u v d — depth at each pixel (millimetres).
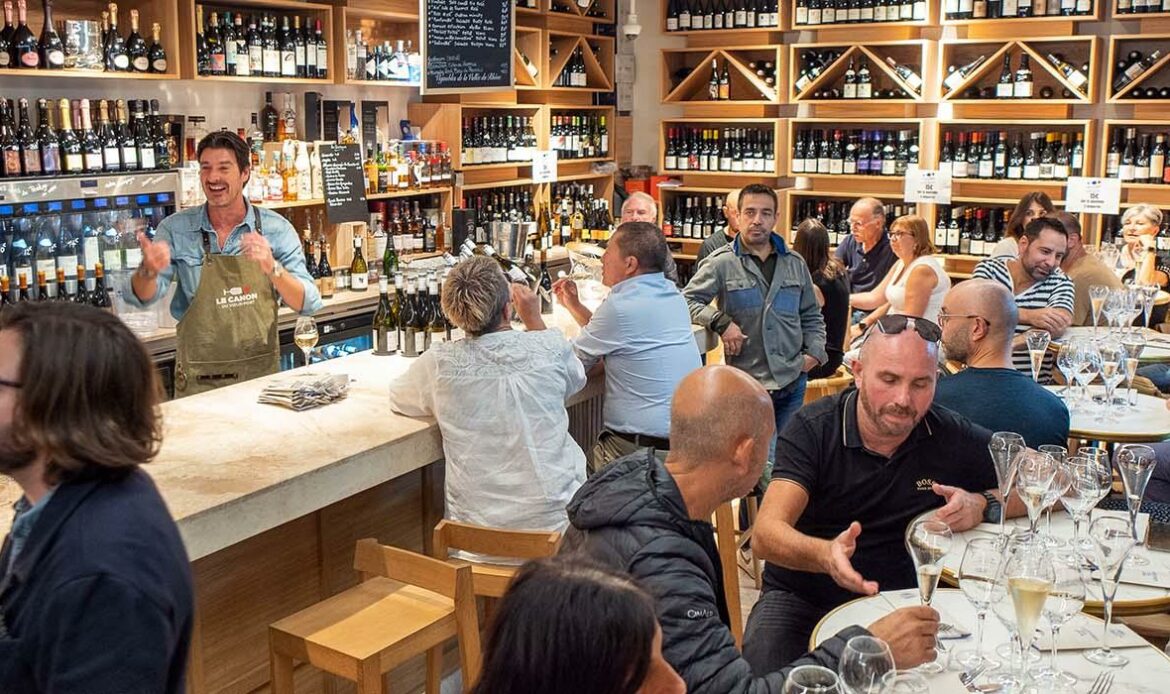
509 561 3350
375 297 6062
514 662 1250
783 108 8602
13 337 1532
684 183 8953
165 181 5152
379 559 2916
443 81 6922
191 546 2676
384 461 3291
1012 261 5504
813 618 2947
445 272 5152
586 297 5559
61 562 1500
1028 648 2180
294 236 4441
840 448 3006
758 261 5168
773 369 5148
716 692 1915
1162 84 7430
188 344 4168
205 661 3070
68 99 5184
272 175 5836
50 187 4664
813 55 8359
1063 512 3252
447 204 7188
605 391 4418
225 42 5543
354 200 6152
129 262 5008
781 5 8211
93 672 1482
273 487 2891
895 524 3008
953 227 7945
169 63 5246
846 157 8250
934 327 2879
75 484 1549
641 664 1257
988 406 3406
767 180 8758
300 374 4062
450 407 3395
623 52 9242
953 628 2479
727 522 3965
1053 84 7703
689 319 4324
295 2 5793
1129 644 2402
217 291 4141
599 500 2102
